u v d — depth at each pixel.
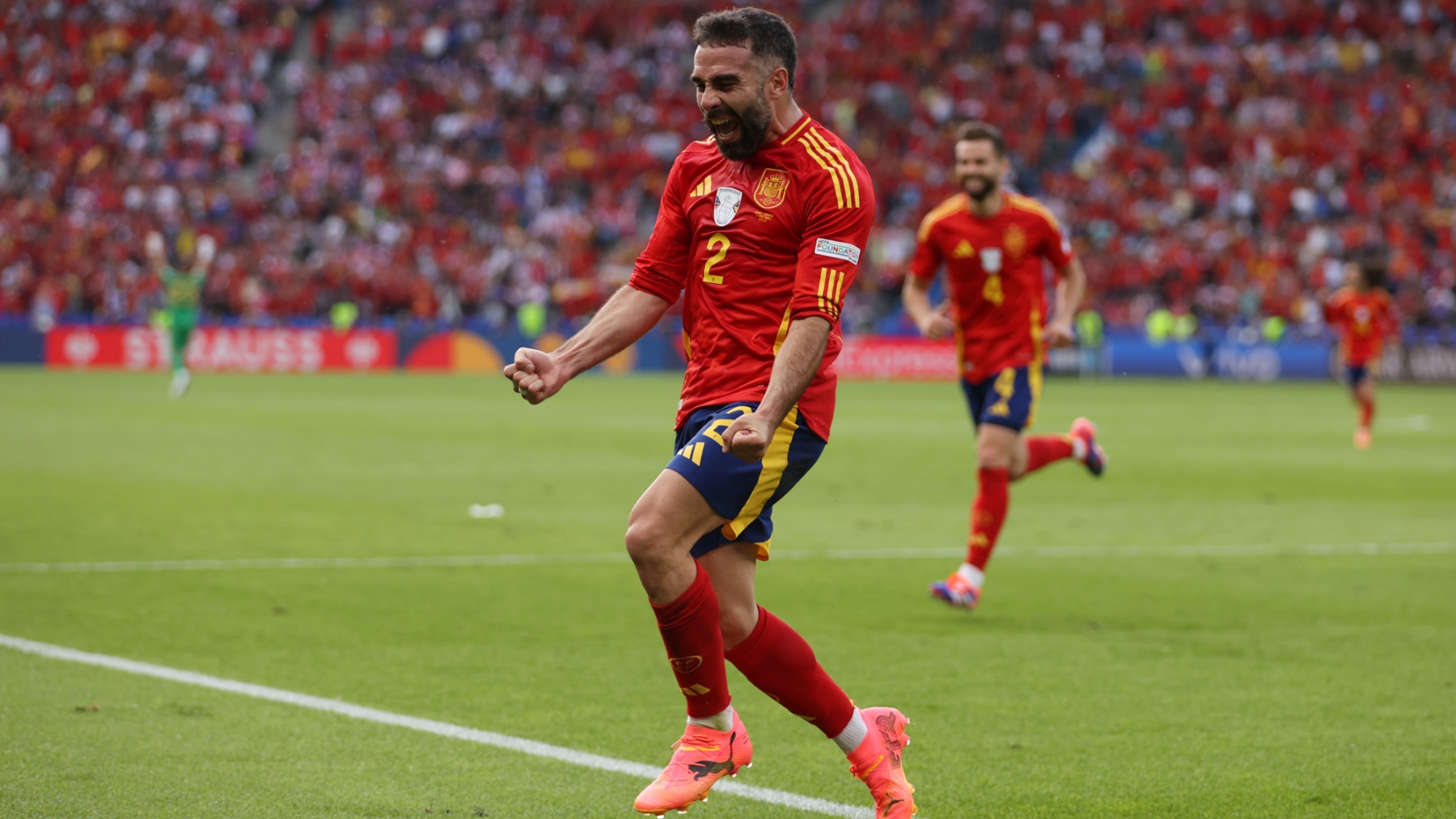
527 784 14.51
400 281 129.38
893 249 135.25
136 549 29.89
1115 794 14.46
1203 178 142.50
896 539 33.47
